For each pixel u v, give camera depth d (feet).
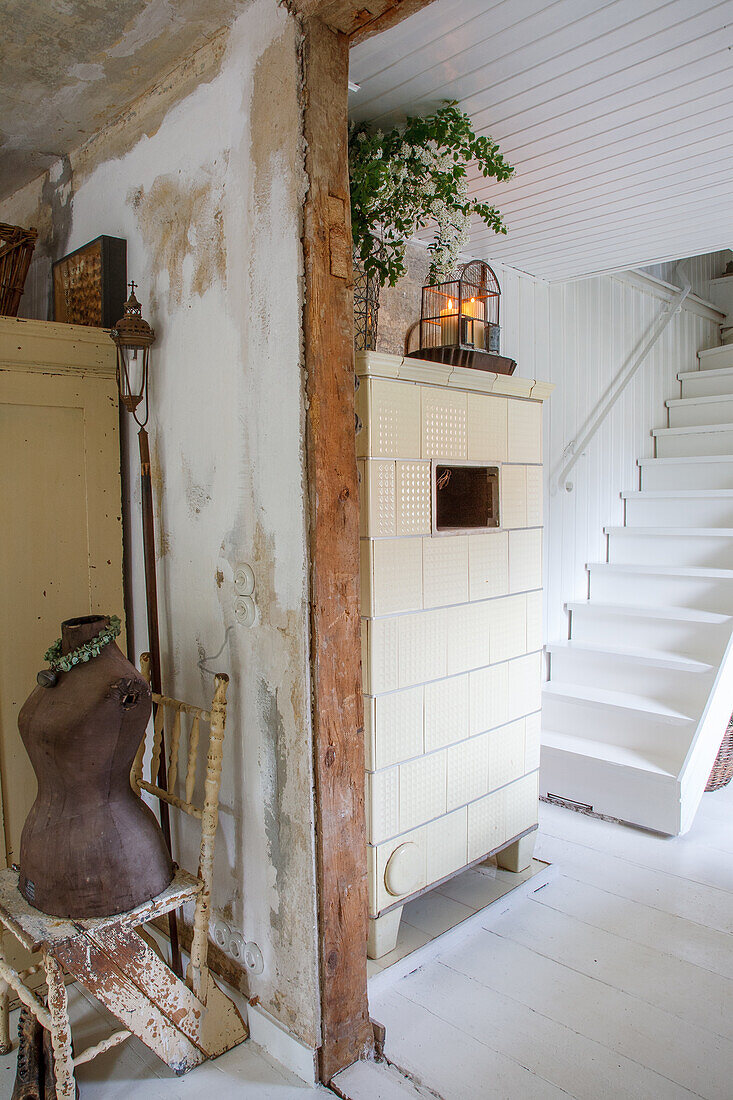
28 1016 5.14
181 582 6.39
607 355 13.15
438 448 6.90
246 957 5.88
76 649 5.08
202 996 5.53
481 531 7.43
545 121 6.77
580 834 9.48
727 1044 5.71
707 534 11.97
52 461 6.53
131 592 7.16
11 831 6.42
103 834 5.03
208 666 6.14
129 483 7.02
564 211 8.77
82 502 6.71
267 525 5.39
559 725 11.16
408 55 5.77
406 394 6.55
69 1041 4.69
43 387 6.41
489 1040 5.76
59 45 5.64
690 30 5.42
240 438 5.59
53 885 4.95
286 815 5.39
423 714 6.83
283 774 5.39
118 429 6.90
